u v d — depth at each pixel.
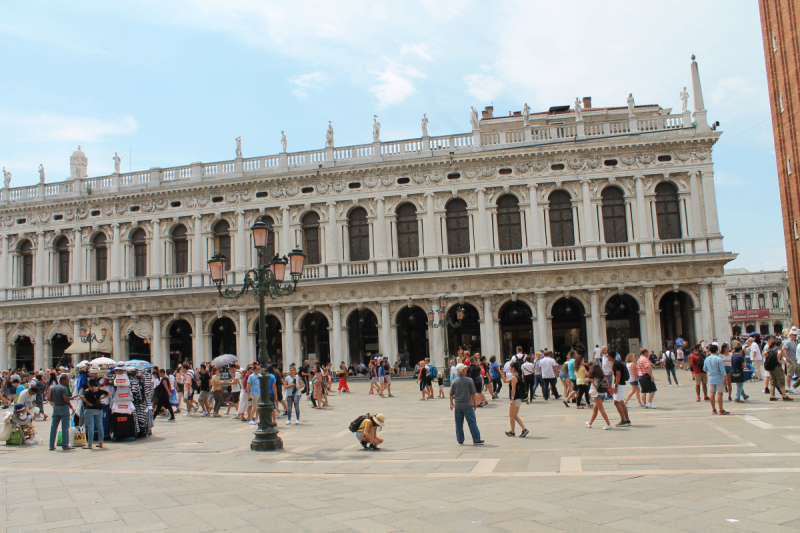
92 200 60.81
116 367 23.83
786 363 30.02
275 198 57.16
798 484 11.99
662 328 54.59
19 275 63.47
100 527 10.91
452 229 55.06
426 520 10.63
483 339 52.28
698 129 51.97
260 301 21.64
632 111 52.94
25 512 12.20
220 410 35.56
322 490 13.40
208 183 57.91
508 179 53.72
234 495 13.19
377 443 19.00
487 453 17.17
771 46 51.00
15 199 63.84
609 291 51.03
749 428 19.12
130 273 59.97
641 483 12.62
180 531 10.48
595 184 52.69
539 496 11.92
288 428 25.50
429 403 33.56
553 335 55.16
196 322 57.31
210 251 58.31
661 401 28.47
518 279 52.06
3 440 24.75
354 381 52.12
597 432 20.03
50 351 61.12
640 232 51.59
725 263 50.03
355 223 56.62
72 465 18.48
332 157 56.16
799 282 47.72
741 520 9.88
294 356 54.97
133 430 23.41
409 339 57.38
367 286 54.22
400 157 55.62
